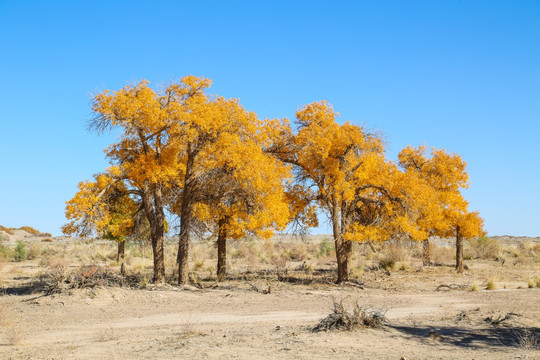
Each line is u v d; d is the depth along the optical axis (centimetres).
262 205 2386
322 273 3183
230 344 959
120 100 2125
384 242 2975
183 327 1300
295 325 1292
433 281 2766
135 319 1509
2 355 929
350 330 1087
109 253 4594
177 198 2575
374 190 2725
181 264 2377
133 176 2230
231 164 2220
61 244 7162
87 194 2170
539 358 818
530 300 1891
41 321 1480
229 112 2305
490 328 1197
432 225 2866
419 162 3269
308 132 2492
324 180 2583
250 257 4194
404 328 1185
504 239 9181
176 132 2158
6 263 4194
